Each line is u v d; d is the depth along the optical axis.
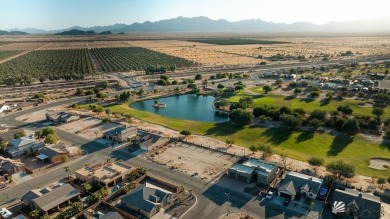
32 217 92.75
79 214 94.62
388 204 95.94
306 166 122.44
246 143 149.62
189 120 193.62
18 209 99.38
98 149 144.75
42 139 158.00
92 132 167.75
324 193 100.38
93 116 197.62
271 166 115.12
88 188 107.62
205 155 135.50
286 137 153.75
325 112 172.12
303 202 98.31
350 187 105.12
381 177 107.12
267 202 99.00
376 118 170.25
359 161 126.62
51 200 98.38
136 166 126.62
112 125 179.38
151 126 178.38
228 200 100.75
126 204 98.31
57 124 183.12
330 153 135.00
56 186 109.88
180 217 92.50
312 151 137.88
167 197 98.75
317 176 113.00
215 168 122.81
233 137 158.12
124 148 145.12
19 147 140.50
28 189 110.94
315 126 160.12
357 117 176.25
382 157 129.75
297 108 190.62
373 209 88.56
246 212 94.12
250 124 174.38
